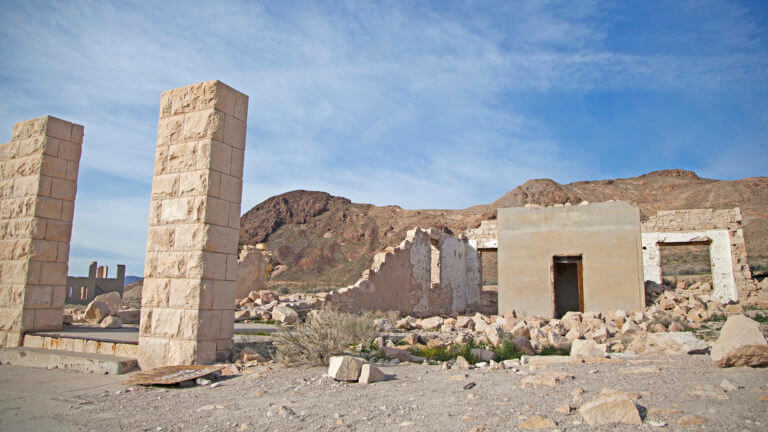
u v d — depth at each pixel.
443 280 26.53
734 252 24.17
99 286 46.09
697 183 102.19
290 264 70.12
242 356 8.01
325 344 7.70
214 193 7.91
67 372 7.93
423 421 4.40
